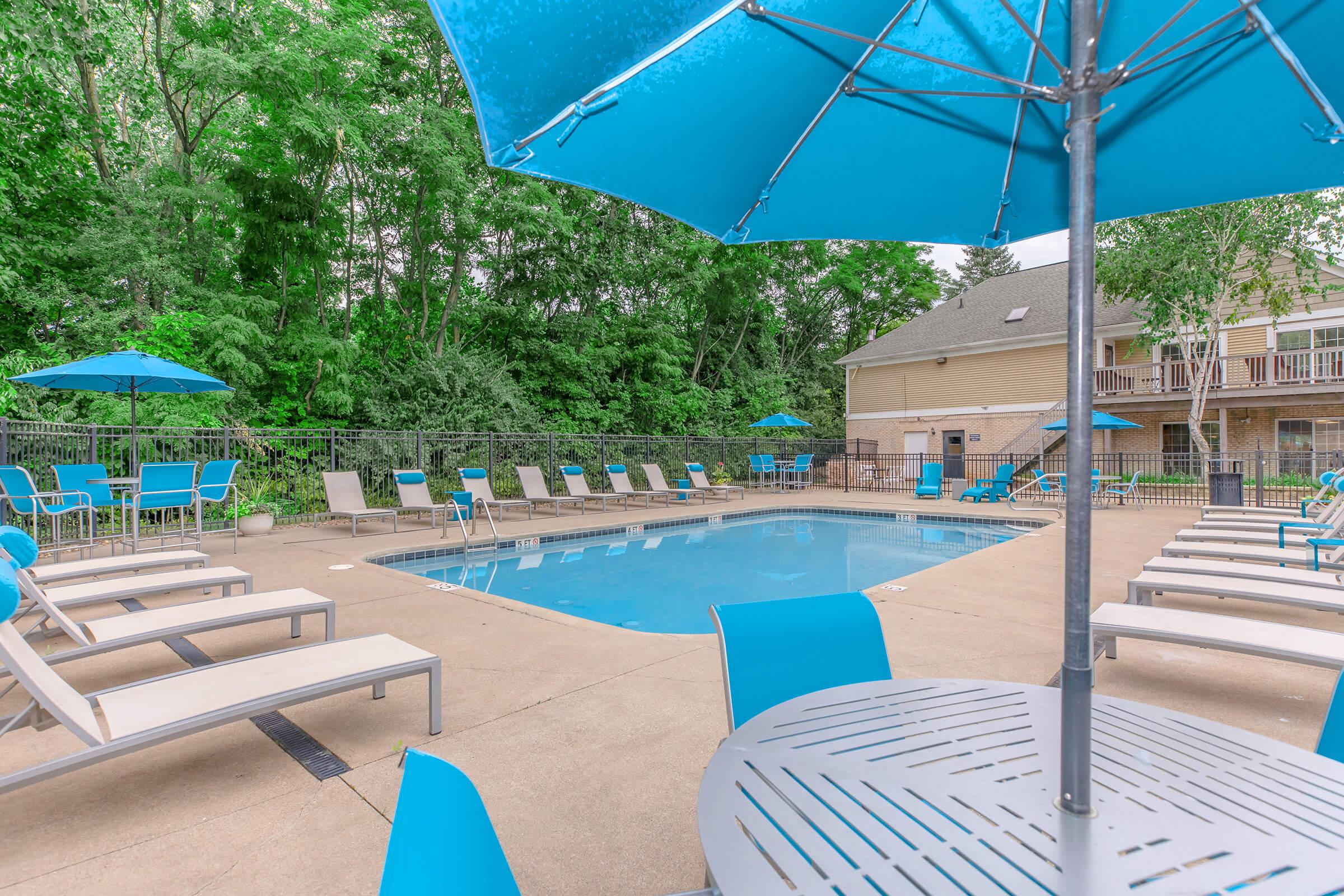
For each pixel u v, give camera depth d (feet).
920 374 85.20
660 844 7.21
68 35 37.83
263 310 47.88
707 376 87.86
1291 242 48.39
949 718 5.26
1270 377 58.90
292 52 44.14
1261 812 3.86
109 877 6.64
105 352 39.93
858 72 6.27
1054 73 6.42
